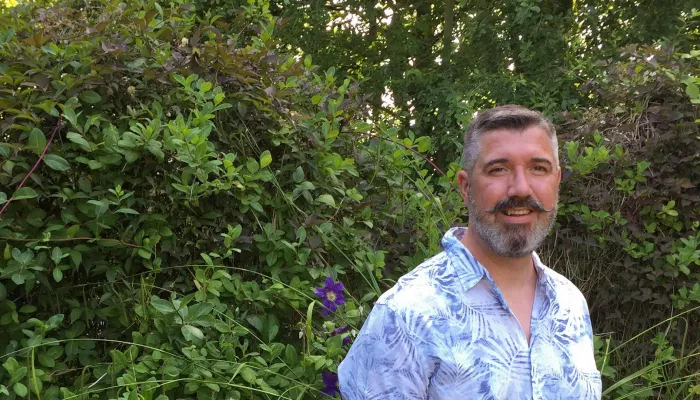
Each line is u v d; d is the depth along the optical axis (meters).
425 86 6.61
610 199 3.04
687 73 3.19
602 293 3.06
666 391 2.88
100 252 2.09
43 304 2.04
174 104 2.32
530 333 1.45
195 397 2.08
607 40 5.97
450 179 2.94
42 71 2.08
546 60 5.91
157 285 2.18
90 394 1.98
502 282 1.48
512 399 1.37
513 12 6.20
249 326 2.22
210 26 2.64
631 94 3.25
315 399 2.10
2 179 1.95
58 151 2.04
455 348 1.36
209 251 2.25
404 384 1.36
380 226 2.83
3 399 1.88
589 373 1.48
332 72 2.88
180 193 2.13
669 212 2.92
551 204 1.45
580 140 3.38
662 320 2.99
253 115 2.43
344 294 2.45
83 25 2.42
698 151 2.95
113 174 2.08
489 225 1.43
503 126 1.43
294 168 2.45
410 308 1.38
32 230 2.00
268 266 2.30
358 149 2.89
